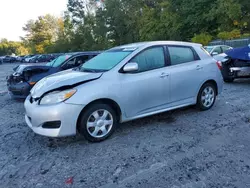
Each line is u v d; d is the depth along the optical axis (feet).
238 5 76.54
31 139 13.50
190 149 11.30
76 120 11.71
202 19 89.20
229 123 14.55
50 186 8.89
